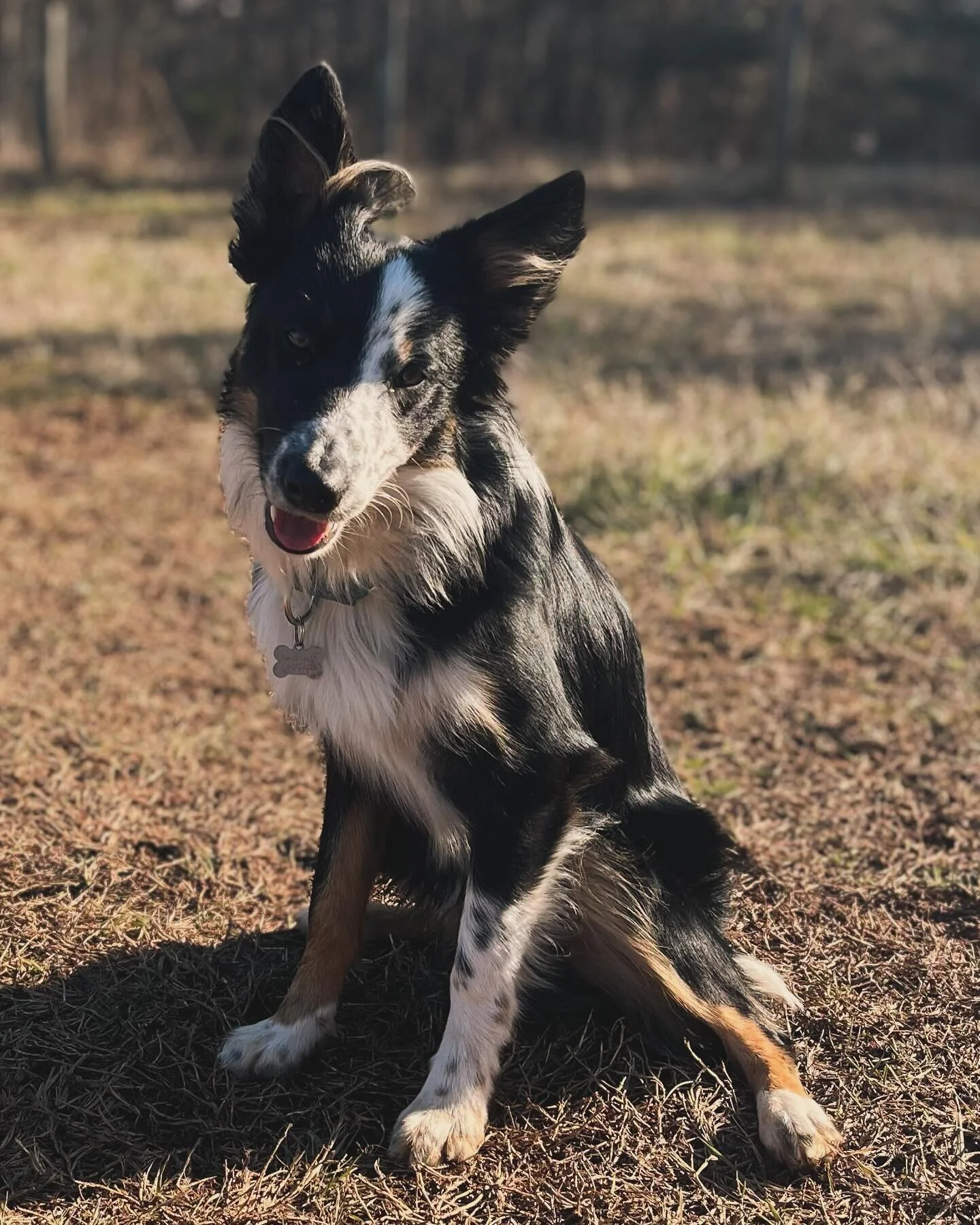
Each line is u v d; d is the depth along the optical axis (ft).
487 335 4.09
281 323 3.88
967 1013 4.09
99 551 7.27
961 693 5.98
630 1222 3.50
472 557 3.82
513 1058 3.98
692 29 24.76
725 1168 3.64
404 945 4.42
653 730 4.41
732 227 16.93
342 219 4.01
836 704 5.93
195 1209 3.51
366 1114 3.81
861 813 5.13
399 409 3.82
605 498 7.88
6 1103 3.76
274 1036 3.92
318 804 5.15
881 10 25.91
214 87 23.09
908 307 12.73
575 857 3.94
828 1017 4.08
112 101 21.58
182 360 10.80
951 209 18.63
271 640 4.02
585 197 4.09
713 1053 3.94
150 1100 3.81
